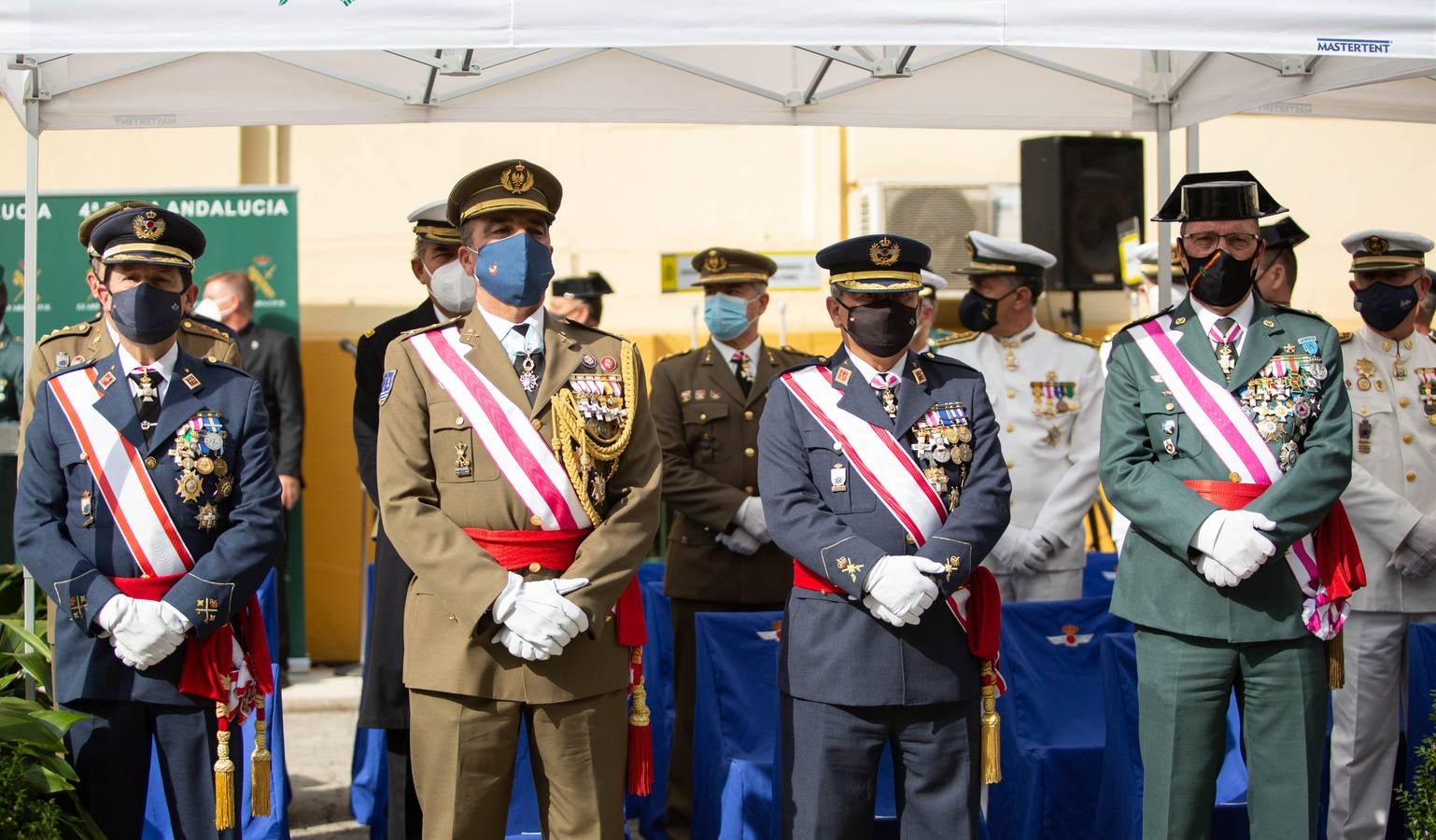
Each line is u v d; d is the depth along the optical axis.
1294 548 4.11
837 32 3.65
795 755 4.05
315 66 5.12
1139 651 4.23
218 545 3.89
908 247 4.07
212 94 5.15
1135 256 8.11
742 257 5.60
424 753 3.78
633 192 8.84
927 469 4.06
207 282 7.62
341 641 8.36
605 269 8.79
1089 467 5.55
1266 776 4.08
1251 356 4.18
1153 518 4.04
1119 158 8.59
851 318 4.09
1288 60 5.18
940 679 3.95
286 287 7.84
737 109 5.43
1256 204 4.16
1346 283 9.20
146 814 4.64
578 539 3.81
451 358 3.87
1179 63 5.58
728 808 4.58
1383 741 4.91
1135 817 4.45
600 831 3.76
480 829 3.77
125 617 3.75
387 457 3.83
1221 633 4.02
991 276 5.68
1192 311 4.29
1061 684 5.10
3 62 4.62
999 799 5.04
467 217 3.86
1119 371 4.32
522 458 3.76
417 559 3.68
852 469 4.05
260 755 4.03
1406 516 4.90
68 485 3.92
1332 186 9.24
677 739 5.36
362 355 4.79
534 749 3.80
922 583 3.78
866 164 8.98
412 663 3.79
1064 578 5.47
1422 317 5.82
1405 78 5.34
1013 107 5.59
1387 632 4.91
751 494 5.51
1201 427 4.13
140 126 5.10
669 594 5.52
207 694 3.85
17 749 3.89
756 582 5.38
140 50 3.52
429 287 4.81
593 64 5.30
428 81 5.18
